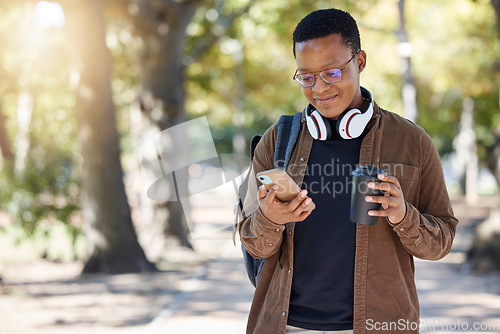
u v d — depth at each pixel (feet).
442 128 128.36
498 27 38.47
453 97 114.42
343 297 9.55
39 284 38.14
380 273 9.44
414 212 9.00
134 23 54.34
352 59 9.54
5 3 41.01
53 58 59.77
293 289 9.84
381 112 10.01
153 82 55.26
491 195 170.09
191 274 42.73
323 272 9.64
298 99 123.03
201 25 64.95
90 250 43.34
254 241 9.63
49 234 49.88
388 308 9.41
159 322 27.68
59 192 48.57
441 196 9.82
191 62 63.46
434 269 44.14
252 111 157.17
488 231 43.68
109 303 32.27
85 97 42.78
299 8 69.00
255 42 96.12
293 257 9.83
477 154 122.21
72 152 53.52
